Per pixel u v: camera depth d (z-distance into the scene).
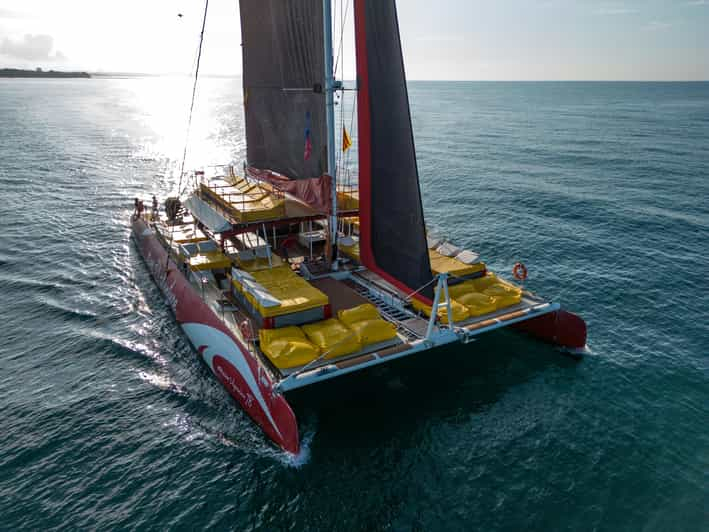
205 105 183.62
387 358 13.88
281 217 19.34
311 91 17.34
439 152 65.56
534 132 89.38
